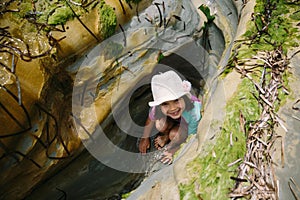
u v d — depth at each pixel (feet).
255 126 7.45
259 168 6.94
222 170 7.04
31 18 8.27
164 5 10.46
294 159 6.95
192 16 11.12
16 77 7.57
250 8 9.91
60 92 8.70
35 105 7.91
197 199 6.83
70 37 8.57
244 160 7.08
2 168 7.89
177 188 7.13
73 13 8.66
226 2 11.35
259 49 8.75
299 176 6.77
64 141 8.76
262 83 8.06
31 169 8.39
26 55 7.84
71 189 10.05
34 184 8.82
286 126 7.37
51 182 9.48
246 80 8.17
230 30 10.75
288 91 7.82
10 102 7.52
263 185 6.72
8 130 7.62
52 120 8.41
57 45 8.36
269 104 7.67
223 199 6.70
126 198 8.36
